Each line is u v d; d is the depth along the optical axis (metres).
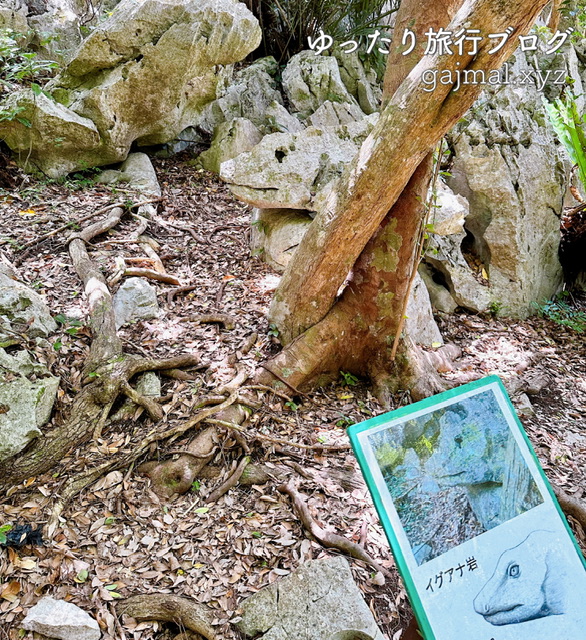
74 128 5.65
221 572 2.70
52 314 3.96
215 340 4.10
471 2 2.95
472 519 1.89
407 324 4.58
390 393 4.11
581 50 7.39
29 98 5.44
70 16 7.43
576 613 1.91
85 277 4.32
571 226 6.57
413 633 2.00
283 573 2.69
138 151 6.98
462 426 1.96
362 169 3.45
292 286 3.98
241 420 3.50
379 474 1.83
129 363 3.54
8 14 6.67
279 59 8.32
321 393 4.01
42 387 3.22
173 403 3.49
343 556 2.78
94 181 6.09
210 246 5.43
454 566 1.83
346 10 8.03
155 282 4.68
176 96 6.21
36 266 4.50
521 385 4.61
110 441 3.26
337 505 3.09
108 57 5.79
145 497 3.03
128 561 2.71
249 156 4.87
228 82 7.23
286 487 3.12
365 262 3.88
